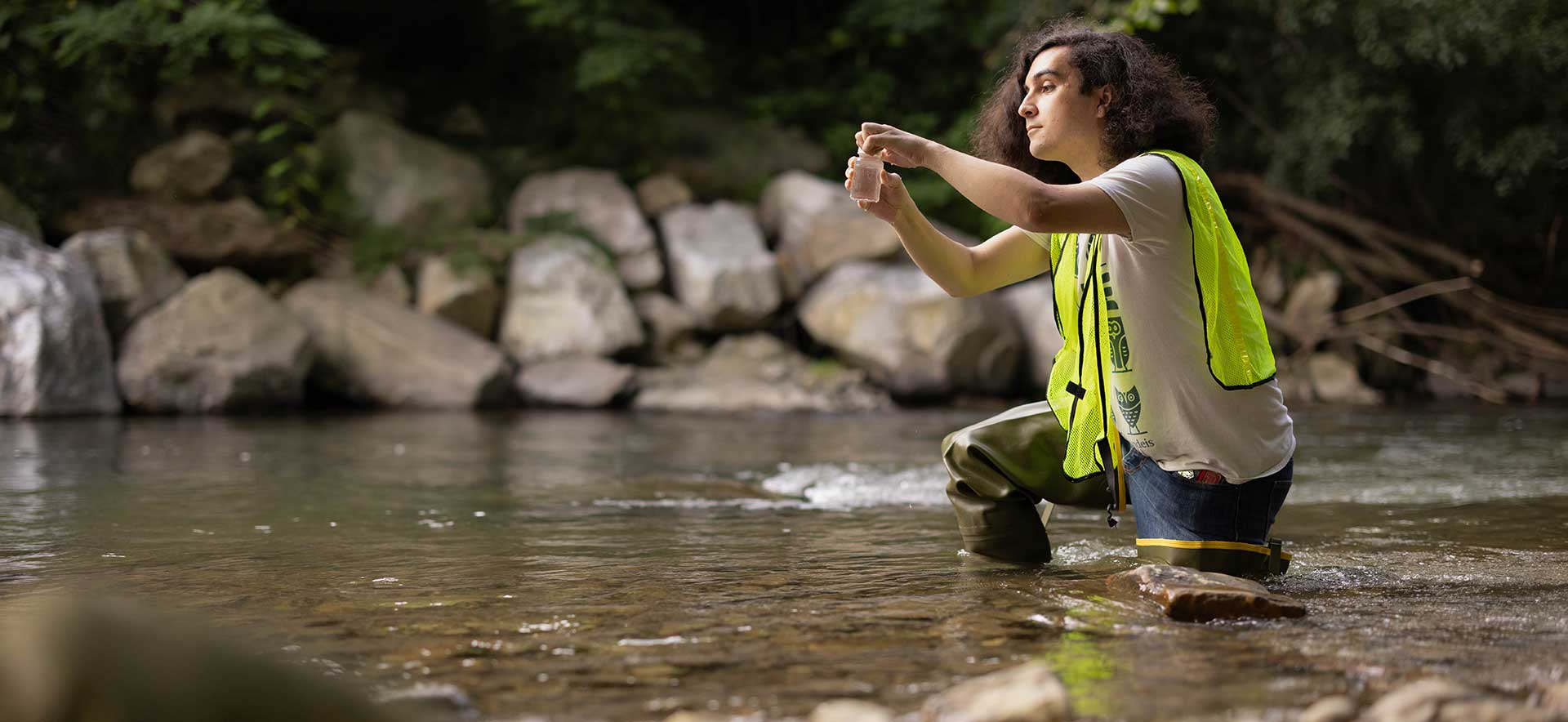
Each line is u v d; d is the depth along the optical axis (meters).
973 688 1.45
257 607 2.12
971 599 2.20
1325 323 12.00
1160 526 2.53
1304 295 12.16
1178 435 2.42
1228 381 2.37
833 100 14.21
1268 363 2.43
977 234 12.84
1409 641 1.83
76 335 7.87
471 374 9.35
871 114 14.12
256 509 3.65
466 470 4.91
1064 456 2.67
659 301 10.84
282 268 10.35
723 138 13.17
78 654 0.98
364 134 11.29
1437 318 12.76
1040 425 2.70
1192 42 12.72
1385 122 11.31
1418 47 10.38
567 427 7.54
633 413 9.07
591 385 9.61
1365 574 2.53
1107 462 2.57
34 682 0.96
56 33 9.97
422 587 2.33
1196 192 2.34
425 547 2.90
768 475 4.78
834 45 14.69
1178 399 2.40
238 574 2.49
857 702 1.48
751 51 15.25
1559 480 4.62
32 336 7.65
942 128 13.92
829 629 1.93
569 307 10.27
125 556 2.73
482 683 1.59
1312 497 4.12
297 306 9.50
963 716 1.39
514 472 4.87
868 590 2.31
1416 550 2.90
